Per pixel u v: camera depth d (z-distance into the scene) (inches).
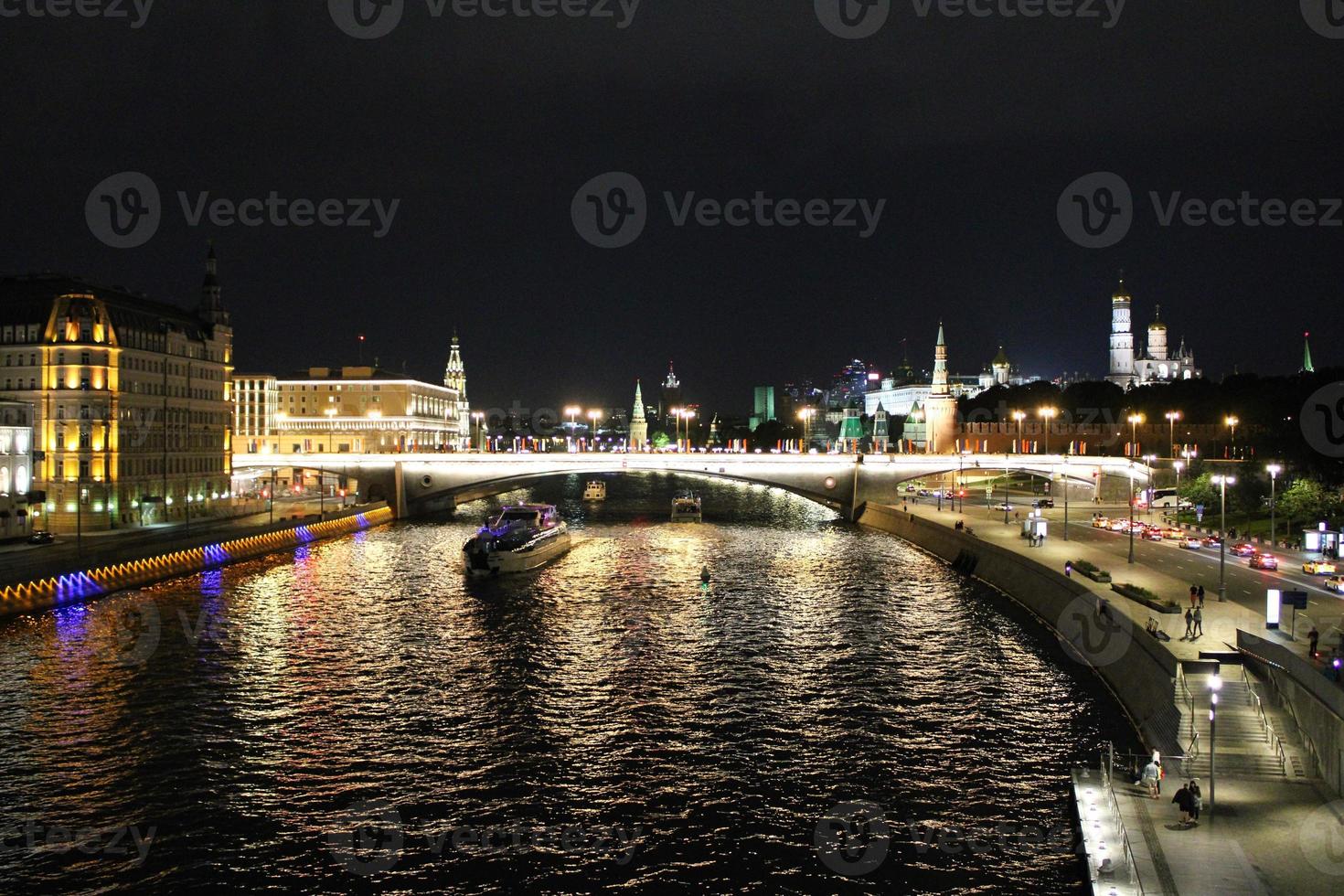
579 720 3134.8
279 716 3157.0
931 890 2124.8
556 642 4099.4
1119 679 3321.9
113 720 3105.3
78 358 6466.5
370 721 3115.2
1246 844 2003.0
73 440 6451.8
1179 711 2642.7
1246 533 6087.6
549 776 2699.3
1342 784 2159.2
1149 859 1936.5
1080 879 2161.7
